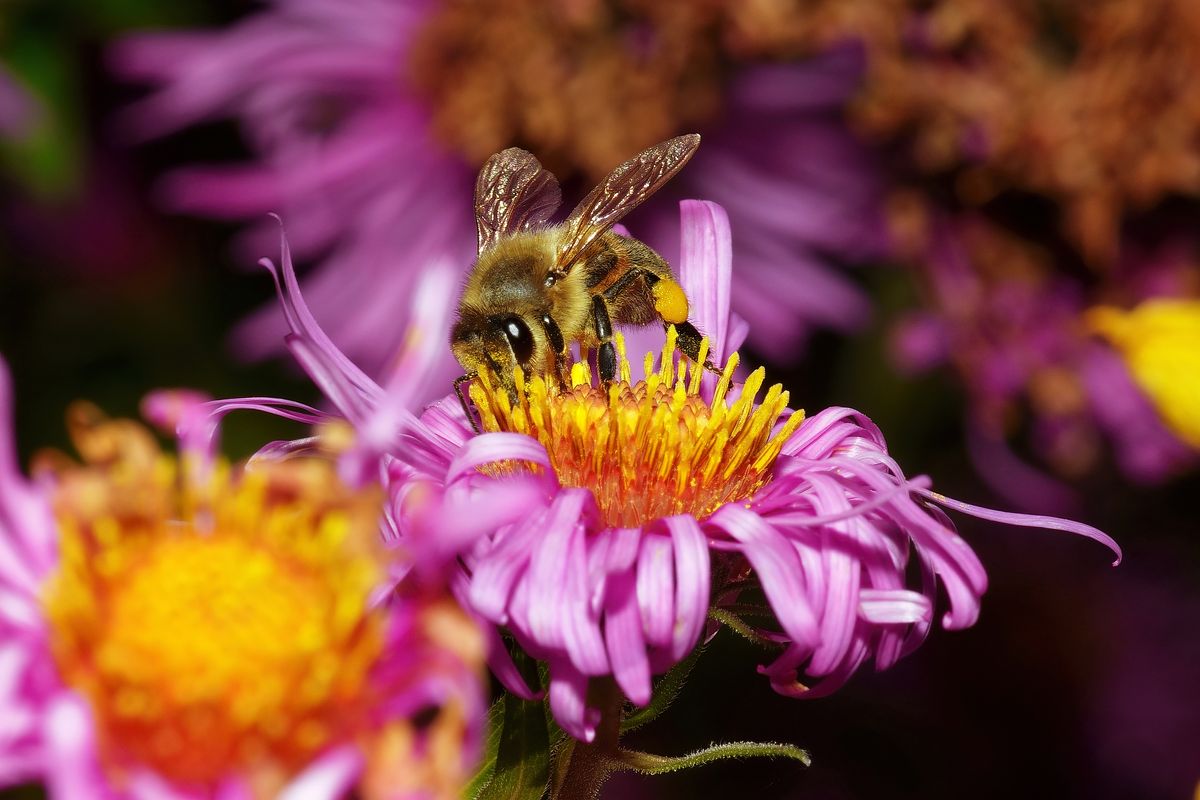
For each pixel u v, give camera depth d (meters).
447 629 0.15
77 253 0.24
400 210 0.23
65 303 0.24
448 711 0.15
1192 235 0.24
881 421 0.24
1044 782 0.23
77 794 0.14
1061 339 0.23
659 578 0.16
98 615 0.15
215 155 0.24
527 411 0.17
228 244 0.24
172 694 0.14
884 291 0.24
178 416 0.15
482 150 0.23
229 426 0.24
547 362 0.18
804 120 0.23
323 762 0.15
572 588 0.15
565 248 0.18
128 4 0.23
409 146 0.23
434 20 0.23
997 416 0.23
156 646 0.14
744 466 0.16
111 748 0.14
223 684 0.14
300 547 0.15
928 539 0.16
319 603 0.15
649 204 0.23
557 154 0.23
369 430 0.15
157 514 0.15
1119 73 0.23
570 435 0.16
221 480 0.15
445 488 0.16
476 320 0.18
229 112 0.23
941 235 0.24
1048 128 0.23
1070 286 0.24
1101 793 0.23
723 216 0.18
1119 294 0.23
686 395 0.16
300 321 0.16
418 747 0.15
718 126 0.23
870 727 0.23
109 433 0.15
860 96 0.23
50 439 0.24
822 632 0.16
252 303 0.24
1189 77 0.23
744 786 0.23
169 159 0.24
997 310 0.23
